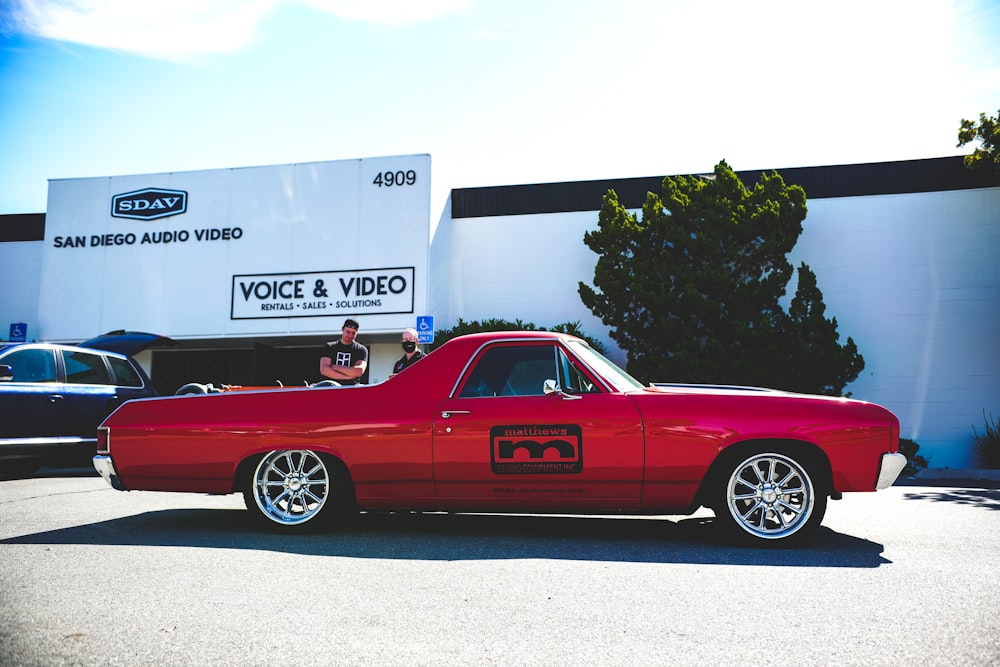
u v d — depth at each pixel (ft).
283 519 18.01
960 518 21.61
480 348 18.43
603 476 17.07
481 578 13.39
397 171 54.13
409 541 17.01
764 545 16.62
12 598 11.69
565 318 57.21
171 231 56.65
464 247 59.21
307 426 17.89
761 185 51.13
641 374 48.44
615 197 52.42
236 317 55.06
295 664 9.03
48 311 57.31
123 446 18.78
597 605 11.68
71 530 18.16
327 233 54.54
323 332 53.78
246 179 56.18
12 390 30.04
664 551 16.01
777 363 46.24
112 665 8.86
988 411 51.55
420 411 17.80
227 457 18.10
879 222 54.34
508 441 17.40
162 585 12.62
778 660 9.21
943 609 11.43
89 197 58.03
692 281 48.47
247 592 12.26
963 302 52.70
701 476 16.85
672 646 9.75
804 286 48.78
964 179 53.42
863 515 22.29
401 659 9.24
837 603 11.80
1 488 27.48
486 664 9.08
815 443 16.69
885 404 53.01
